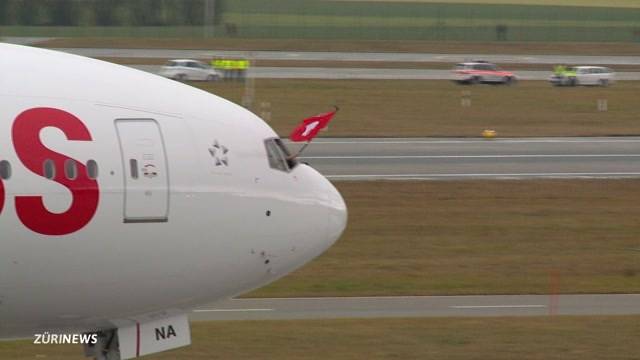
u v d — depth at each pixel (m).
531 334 99.62
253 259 63.88
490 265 140.25
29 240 54.16
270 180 64.12
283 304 113.00
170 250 59.44
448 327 101.94
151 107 59.53
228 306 110.94
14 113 54.59
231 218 62.03
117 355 63.06
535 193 196.50
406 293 121.88
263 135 64.50
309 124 71.19
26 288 55.38
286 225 65.12
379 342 94.69
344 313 109.00
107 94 58.38
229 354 88.75
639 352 93.50
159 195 58.41
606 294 124.81
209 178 60.72
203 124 61.38
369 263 138.62
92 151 56.16
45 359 86.19
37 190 54.00
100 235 56.38
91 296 57.69
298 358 88.12
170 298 61.16
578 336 99.44
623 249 153.75
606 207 185.62
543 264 142.00
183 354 88.12
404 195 190.50
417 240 154.88
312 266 135.12
